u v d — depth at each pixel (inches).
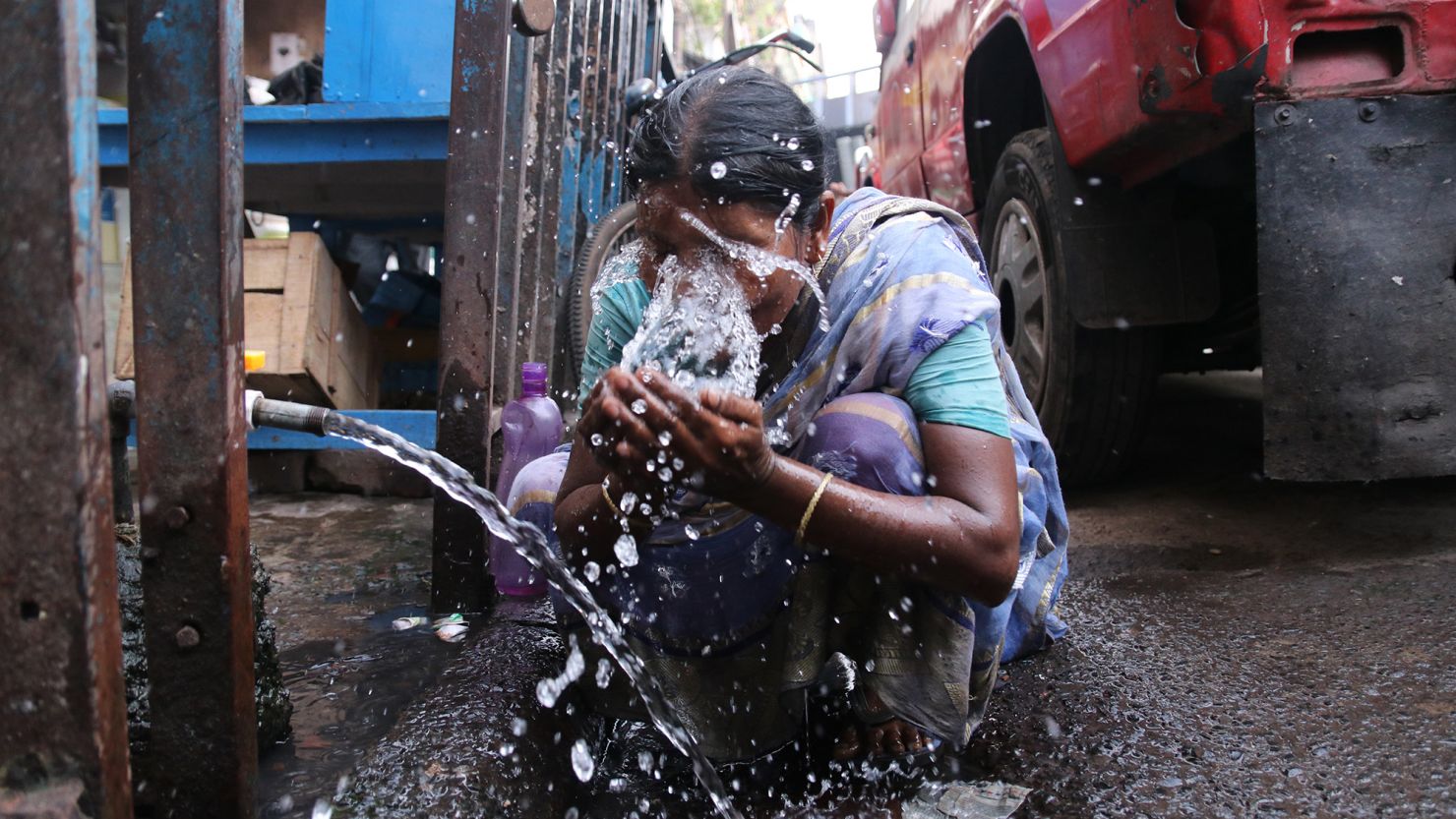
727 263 53.0
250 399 56.2
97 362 33.6
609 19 175.0
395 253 185.5
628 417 47.6
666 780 60.9
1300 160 88.4
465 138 80.7
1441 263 88.4
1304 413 89.7
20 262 32.3
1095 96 105.5
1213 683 70.1
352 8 130.0
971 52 145.9
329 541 114.8
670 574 59.2
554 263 131.6
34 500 33.1
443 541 85.6
